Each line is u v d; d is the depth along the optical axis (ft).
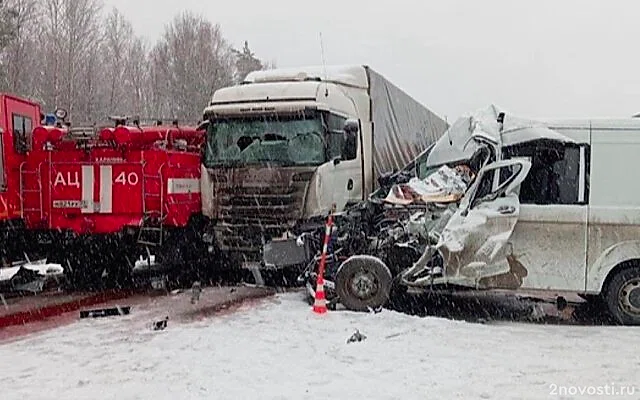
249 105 42.06
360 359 24.89
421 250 33.60
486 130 33.55
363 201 44.11
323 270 34.53
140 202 42.27
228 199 42.04
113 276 45.85
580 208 31.99
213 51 171.63
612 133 32.30
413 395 20.74
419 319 31.73
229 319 32.68
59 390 21.62
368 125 48.60
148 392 21.24
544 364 24.41
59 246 45.06
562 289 32.09
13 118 42.83
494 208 32.35
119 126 43.04
